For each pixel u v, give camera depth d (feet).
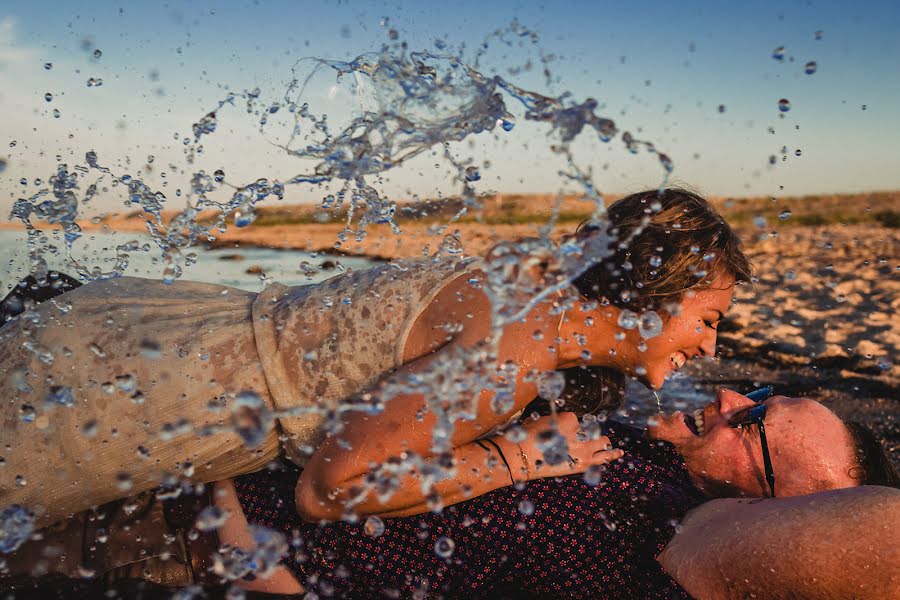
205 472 2.58
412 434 2.21
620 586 2.57
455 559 2.56
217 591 2.57
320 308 2.52
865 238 15.10
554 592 2.58
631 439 2.87
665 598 2.55
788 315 7.60
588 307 2.43
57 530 2.57
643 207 2.48
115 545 2.59
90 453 2.44
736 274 2.53
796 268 11.54
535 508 2.59
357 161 2.47
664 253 2.37
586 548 2.58
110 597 2.44
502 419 2.30
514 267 2.35
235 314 2.64
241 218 2.63
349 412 2.30
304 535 2.60
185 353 2.49
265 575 2.55
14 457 2.43
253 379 2.48
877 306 8.19
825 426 2.68
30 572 2.48
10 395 2.47
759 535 2.33
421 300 2.41
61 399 2.42
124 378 2.40
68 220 2.82
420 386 2.23
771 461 2.67
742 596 2.34
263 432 2.45
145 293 2.75
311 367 2.46
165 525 2.66
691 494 2.76
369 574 2.57
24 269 5.96
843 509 2.26
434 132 2.40
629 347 2.52
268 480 2.71
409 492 2.32
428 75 2.36
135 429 2.44
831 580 2.17
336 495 2.27
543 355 2.27
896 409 4.69
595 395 2.83
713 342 2.60
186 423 2.23
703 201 2.56
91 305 2.64
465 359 2.23
